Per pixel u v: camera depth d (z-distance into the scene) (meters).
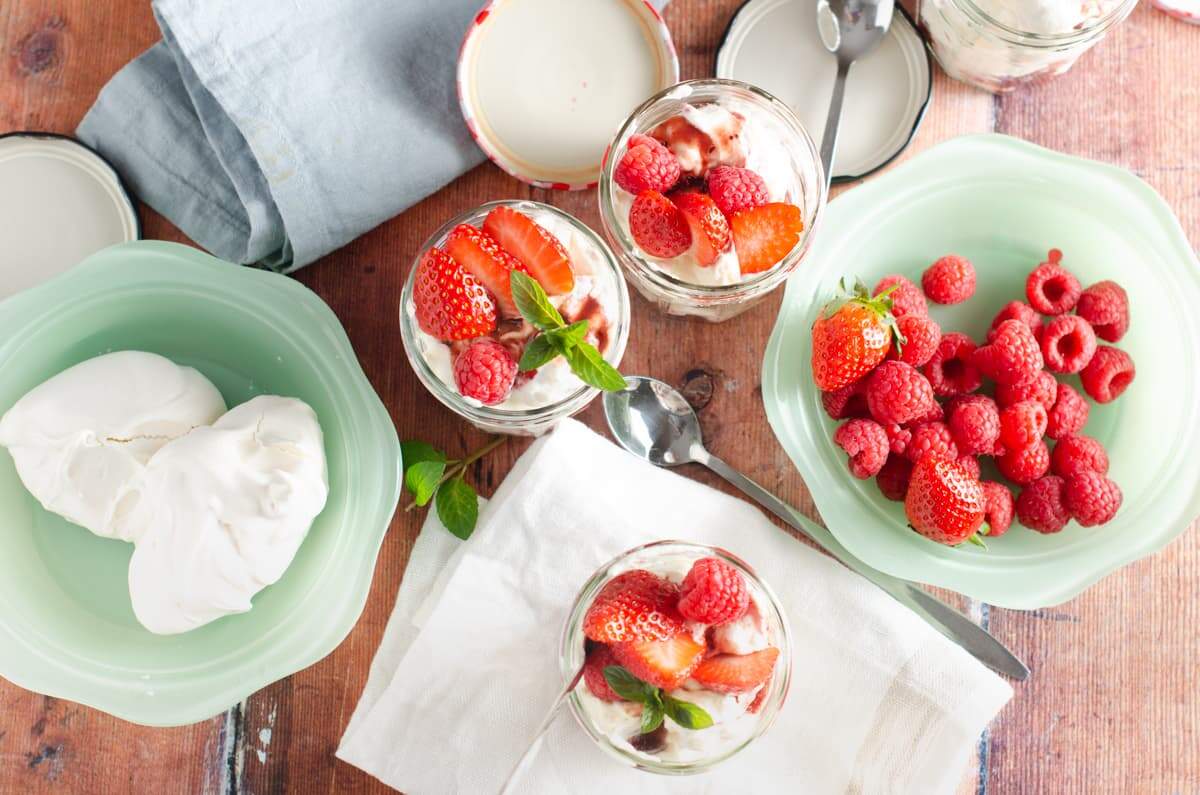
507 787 0.70
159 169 0.73
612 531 0.71
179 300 0.71
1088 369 0.71
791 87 0.74
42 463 0.69
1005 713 0.72
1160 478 0.72
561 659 0.69
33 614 0.70
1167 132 0.74
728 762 0.71
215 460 0.68
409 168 0.71
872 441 0.69
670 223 0.67
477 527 0.71
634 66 0.73
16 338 0.71
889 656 0.71
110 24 0.74
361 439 0.71
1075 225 0.73
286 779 0.72
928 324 0.69
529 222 0.67
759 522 0.72
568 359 0.66
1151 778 0.72
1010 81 0.73
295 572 0.71
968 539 0.70
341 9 0.71
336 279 0.73
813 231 0.69
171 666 0.70
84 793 0.72
